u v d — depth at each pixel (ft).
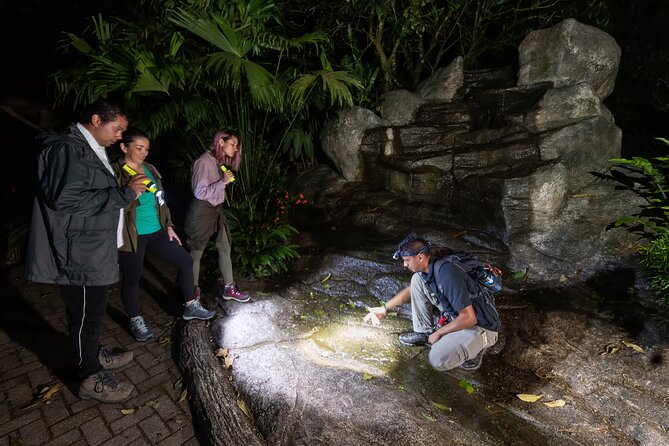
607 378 9.26
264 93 13.19
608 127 15.55
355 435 7.51
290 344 10.32
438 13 20.04
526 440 7.71
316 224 17.52
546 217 14.55
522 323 11.19
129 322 11.19
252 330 10.80
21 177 17.97
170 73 12.62
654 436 7.76
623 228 13.74
